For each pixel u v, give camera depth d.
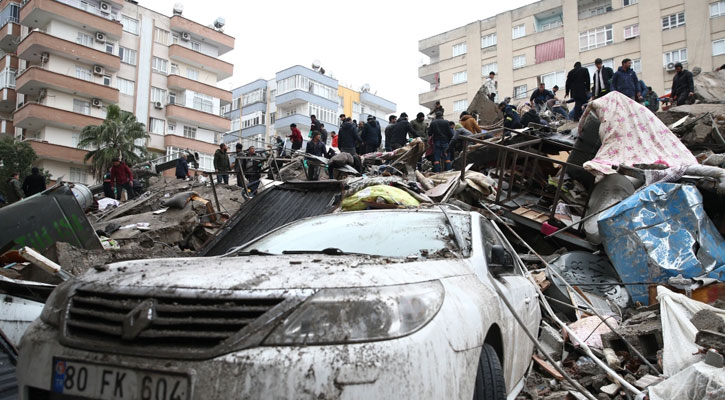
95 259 6.17
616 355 4.77
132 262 2.80
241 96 55.28
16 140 32.09
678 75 14.48
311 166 11.70
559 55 41.88
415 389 1.95
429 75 50.53
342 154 10.34
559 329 5.43
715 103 13.20
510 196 8.80
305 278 2.14
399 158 12.53
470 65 47.09
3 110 37.34
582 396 3.96
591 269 6.77
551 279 6.23
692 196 6.05
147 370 1.92
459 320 2.36
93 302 2.24
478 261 3.18
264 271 2.26
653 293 5.81
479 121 18.83
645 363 4.55
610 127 8.18
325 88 51.31
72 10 34.03
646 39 37.94
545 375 4.58
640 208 6.20
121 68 37.66
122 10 38.12
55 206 6.56
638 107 8.31
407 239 3.28
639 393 3.66
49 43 32.91
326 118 50.66
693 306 4.46
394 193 6.66
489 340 2.96
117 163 16.00
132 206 12.44
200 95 41.75
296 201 8.21
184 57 40.78
